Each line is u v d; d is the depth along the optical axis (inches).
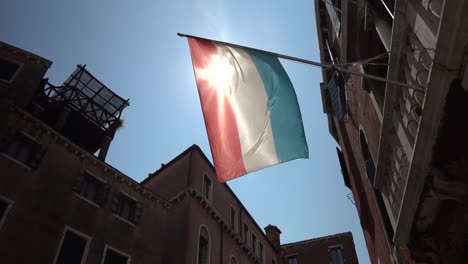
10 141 561.9
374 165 430.3
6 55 677.3
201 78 268.4
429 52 207.2
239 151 253.1
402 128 263.1
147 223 718.5
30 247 510.3
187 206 802.2
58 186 593.9
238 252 957.2
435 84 202.8
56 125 689.6
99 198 650.2
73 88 748.0
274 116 264.1
